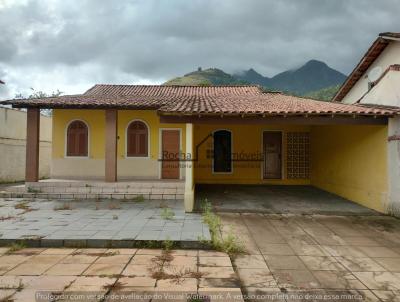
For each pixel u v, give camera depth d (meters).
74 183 9.90
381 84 8.86
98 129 11.38
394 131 7.66
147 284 3.96
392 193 7.71
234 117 7.80
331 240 5.95
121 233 5.84
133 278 4.13
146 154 11.41
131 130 11.41
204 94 13.78
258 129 13.09
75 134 11.41
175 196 9.56
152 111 11.39
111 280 4.06
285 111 7.38
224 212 8.05
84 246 5.42
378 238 6.08
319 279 4.27
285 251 5.34
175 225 6.51
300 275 4.39
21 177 14.48
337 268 4.64
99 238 5.48
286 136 13.02
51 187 9.90
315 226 6.88
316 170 12.33
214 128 13.07
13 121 13.99
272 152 13.11
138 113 11.39
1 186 12.23
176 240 5.43
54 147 11.41
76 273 4.26
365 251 5.37
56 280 4.04
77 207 8.34
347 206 8.75
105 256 4.95
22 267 4.46
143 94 13.38
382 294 3.87
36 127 10.02
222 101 9.95
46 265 4.54
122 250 5.27
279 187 12.30
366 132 8.70
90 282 3.99
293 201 9.45
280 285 4.08
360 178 9.03
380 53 11.08
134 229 6.15
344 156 9.98
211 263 4.70
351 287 4.04
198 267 4.54
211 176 13.07
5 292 3.69
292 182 12.97
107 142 9.98
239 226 6.82
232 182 13.05
